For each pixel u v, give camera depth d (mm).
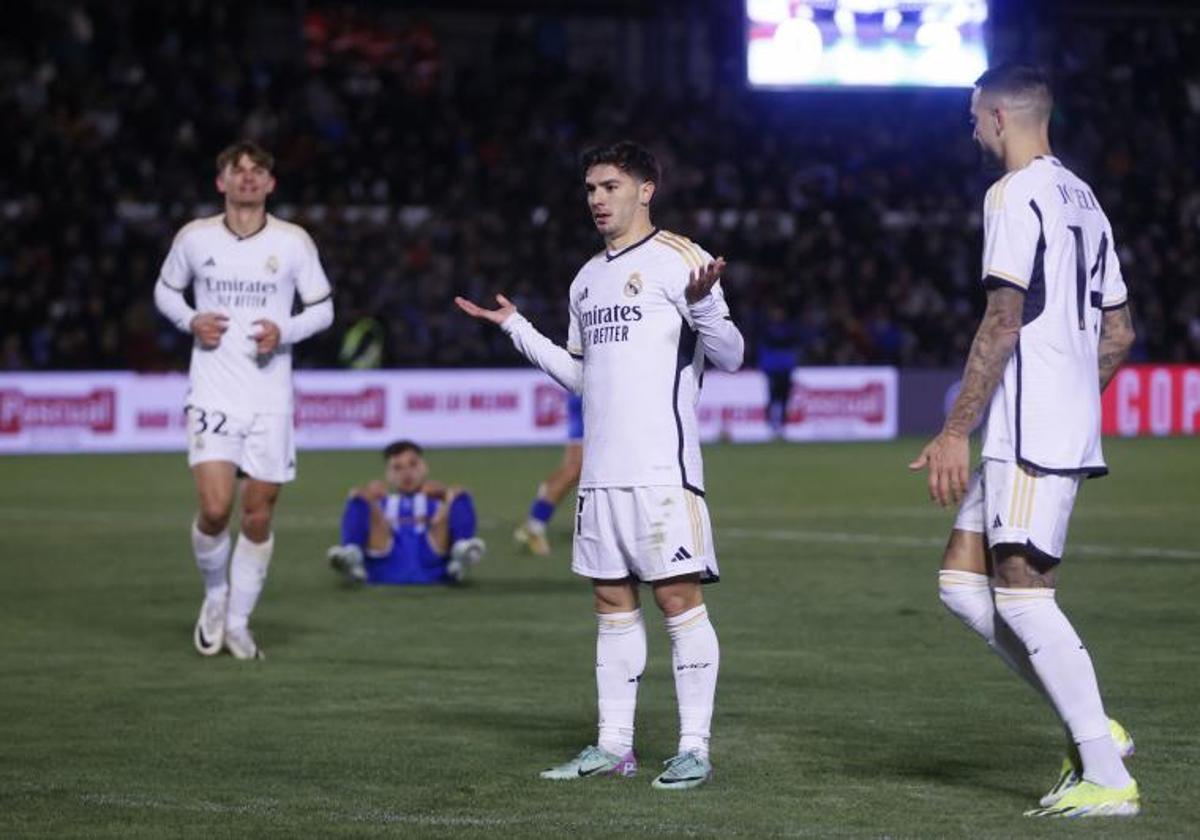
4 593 43844
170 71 122812
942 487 21609
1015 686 30688
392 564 45219
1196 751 25438
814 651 34438
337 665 33406
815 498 70062
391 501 45406
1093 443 22031
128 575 47344
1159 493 70688
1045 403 21766
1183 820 21469
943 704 29141
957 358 122938
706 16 141500
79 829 21391
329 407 102812
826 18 121250
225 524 34375
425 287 114375
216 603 34469
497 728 27500
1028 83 22453
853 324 118750
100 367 106500
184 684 31453
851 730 27141
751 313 119875
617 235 24438
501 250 119500
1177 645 34906
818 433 112625
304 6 131500
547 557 51281
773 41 120875
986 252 21938
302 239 35156
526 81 133750
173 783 23828
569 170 127500
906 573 46688
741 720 27922
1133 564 47969
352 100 127125
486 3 137000
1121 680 31094
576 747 26094
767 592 43031
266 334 34094
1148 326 124375
